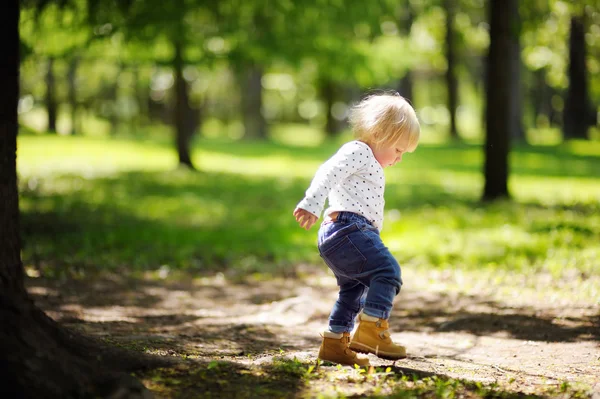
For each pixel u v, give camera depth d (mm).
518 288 7430
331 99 41250
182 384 3305
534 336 5473
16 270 3766
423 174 20703
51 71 40500
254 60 18578
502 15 14031
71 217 12367
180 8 15188
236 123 52375
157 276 8609
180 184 17531
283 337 5500
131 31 15367
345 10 15750
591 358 4707
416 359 4531
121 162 23547
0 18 3877
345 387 3439
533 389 3666
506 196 14609
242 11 16453
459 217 12281
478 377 3949
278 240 11055
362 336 3801
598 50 24766
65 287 7688
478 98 49844
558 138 40000
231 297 7586
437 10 32219
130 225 11836
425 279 8195
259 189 17062
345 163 3758
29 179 17938
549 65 33969
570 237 10070
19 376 2754
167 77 40312
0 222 3701
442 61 39688
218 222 12523
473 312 6414
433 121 59812
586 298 6715
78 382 2910
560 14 15477
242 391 3271
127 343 4727
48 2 11891
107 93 47812
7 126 3822
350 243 3762
